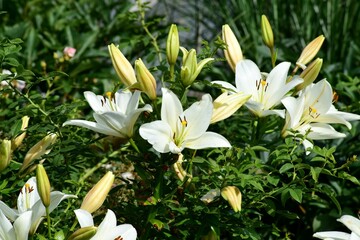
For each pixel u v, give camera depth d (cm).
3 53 178
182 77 156
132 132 155
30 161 165
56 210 172
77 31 362
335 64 326
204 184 168
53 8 388
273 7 383
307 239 252
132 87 158
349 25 369
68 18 382
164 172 159
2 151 156
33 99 178
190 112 152
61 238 140
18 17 370
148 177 163
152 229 164
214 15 405
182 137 153
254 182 155
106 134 156
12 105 184
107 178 144
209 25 405
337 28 365
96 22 384
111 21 380
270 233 246
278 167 203
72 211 170
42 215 142
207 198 167
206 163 165
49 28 357
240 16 391
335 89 245
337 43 365
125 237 142
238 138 210
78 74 327
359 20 371
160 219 165
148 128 149
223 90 173
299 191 159
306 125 171
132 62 307
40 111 182
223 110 157
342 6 373
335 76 303
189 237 171
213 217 159
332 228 248
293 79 166
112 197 185
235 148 164
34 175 179
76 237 132
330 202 255
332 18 364
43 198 137
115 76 304
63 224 171
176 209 161
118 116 150
